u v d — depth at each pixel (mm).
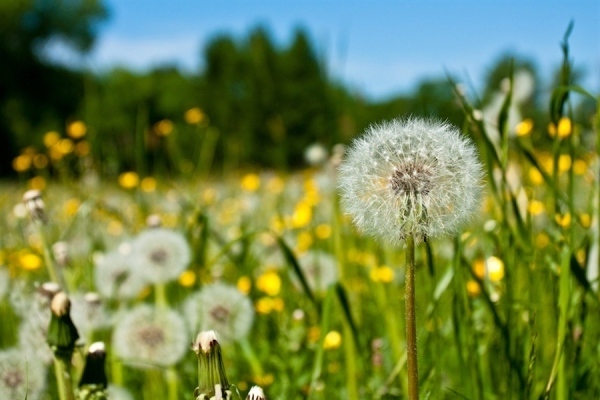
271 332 715
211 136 1257
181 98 8359
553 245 505
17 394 495
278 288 738
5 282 709
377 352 629
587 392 506
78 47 9891
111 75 7887
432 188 377
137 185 1075
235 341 658
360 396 592
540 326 523
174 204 1135
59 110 9539
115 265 697
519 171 630
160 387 626
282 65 6750
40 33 9594
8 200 1225
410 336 374
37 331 518
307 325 717
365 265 785
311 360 654
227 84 7359
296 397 586
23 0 9328
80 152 1201
